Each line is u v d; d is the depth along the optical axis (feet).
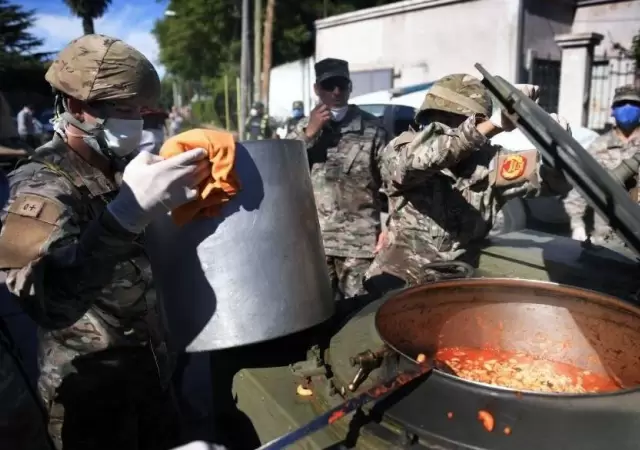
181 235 5.08
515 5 34.63
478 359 5.93
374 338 5.04
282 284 5.16
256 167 5.03
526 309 6.00
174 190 4.52
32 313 5.12
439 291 5.86
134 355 5.85
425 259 7.98
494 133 6.24
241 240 5.00
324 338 5.89
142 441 6.63
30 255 4.70
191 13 77.61
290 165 5.30
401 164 7.19
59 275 5.21
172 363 6.44
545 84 37.37
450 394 3.95
